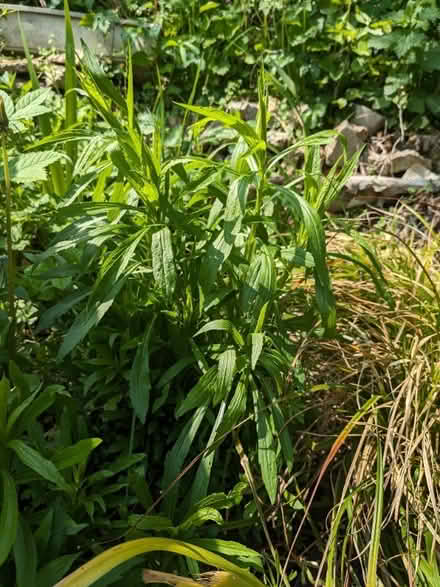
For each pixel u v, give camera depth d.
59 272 1.76
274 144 3.31
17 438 1.57
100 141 1.87
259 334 1.67
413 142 3.38
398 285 2.38
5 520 1.33
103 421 1.83
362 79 3.53
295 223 2.00
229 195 1.64
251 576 1.42
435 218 3.17
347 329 2.20
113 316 1.86
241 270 1.86
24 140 2.43
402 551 1.76
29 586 1.36
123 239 1.88
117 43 3.43
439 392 1.97
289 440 1.74
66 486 1.39
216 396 1.62
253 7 3.51
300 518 1.92
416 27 3.26
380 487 1.62
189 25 3.46
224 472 1.81
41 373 1.92
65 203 1.86
